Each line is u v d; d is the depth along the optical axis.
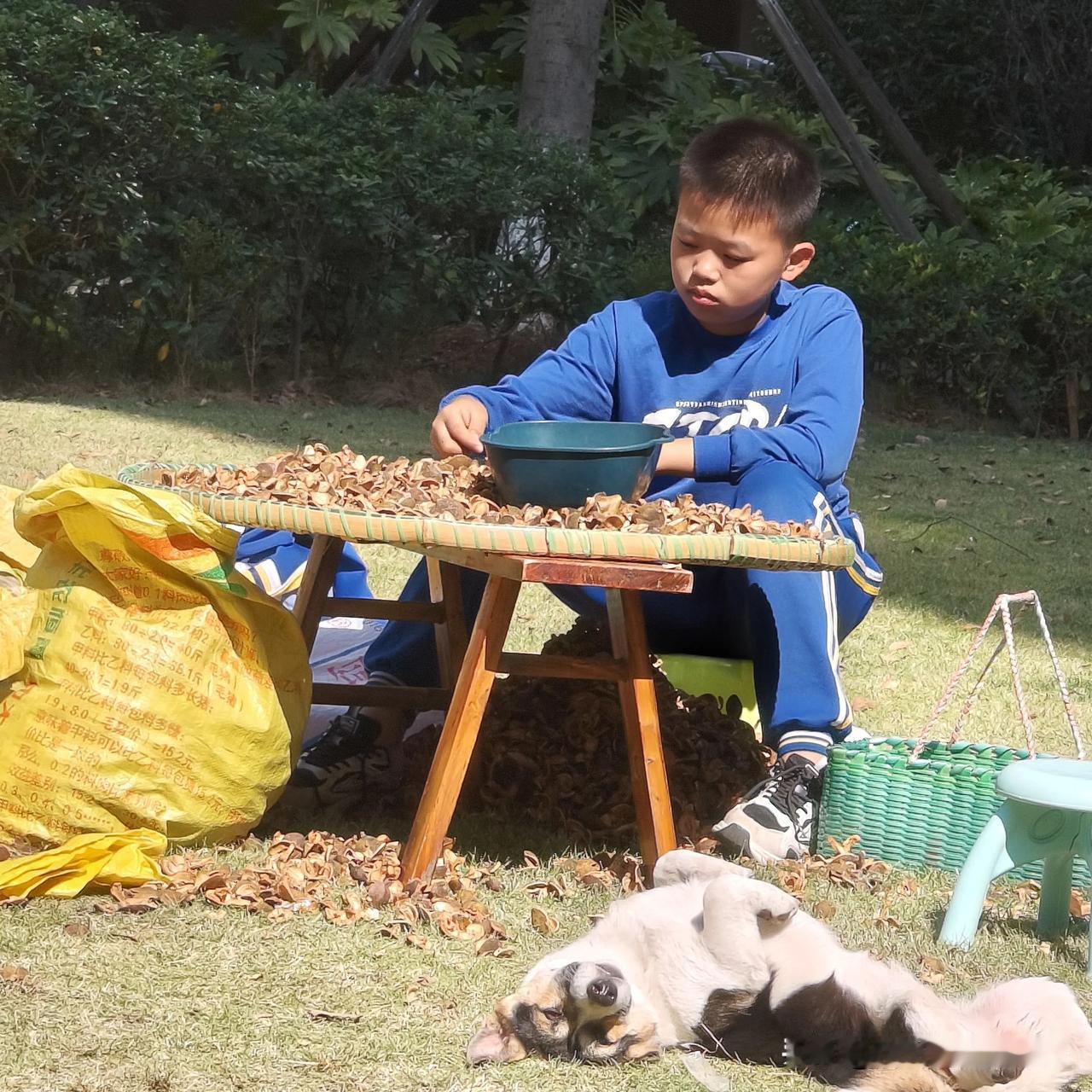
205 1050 2.74
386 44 16.36
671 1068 2.81
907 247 14.40
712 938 2.89
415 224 13.75
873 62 19.89
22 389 12.45
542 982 2.81
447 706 4.35
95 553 3.71
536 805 4.35
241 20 18.03
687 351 4.66
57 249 12.44
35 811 3.62
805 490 4.09
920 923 3.61
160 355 12.91
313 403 13.39
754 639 4.39
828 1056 2.85
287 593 5.45
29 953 3.11
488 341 14.56
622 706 3.77
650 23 18.06
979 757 4.34
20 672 3.72
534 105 15.55
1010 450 13.05
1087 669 6.33
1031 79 19.05
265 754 3.78
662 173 16.08
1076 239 15.00
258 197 13.28
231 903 3.42
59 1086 2.58
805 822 4.12
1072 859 3.57
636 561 3.38
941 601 7.51
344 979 3.08
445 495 3.74
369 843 3.85
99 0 17.50
